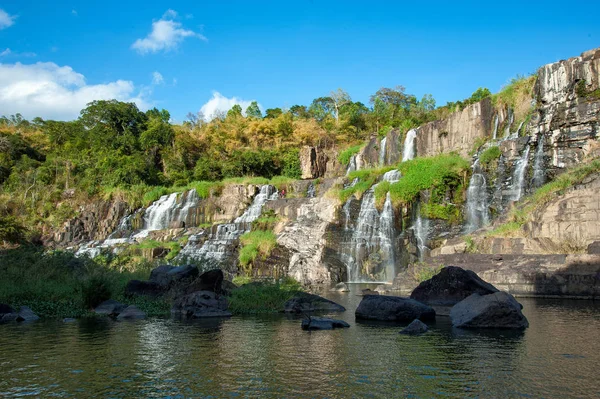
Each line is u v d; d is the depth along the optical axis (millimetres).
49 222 56812
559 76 33531
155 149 74688
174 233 47281
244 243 40438
